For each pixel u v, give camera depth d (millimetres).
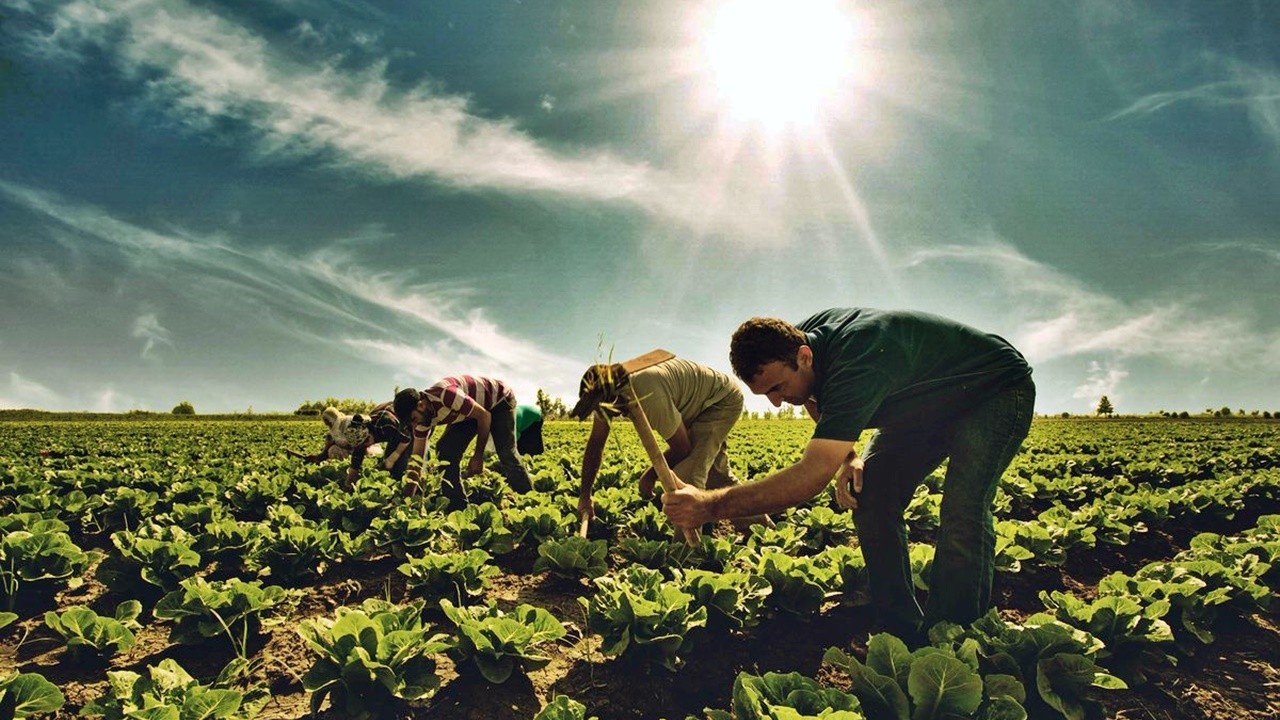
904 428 3734
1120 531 6539
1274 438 21578
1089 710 3338
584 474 5945
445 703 3322
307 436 21141
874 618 4359
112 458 12875
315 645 3156
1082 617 3824
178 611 3895
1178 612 4281
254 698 3102
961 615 3609
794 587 4375
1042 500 9250
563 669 3725
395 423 7215
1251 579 4477
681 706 3432
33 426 28328
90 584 5094
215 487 7703
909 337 3264
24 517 5539
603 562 5109
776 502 2912
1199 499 7746
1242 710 3482
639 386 5191
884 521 3916
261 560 5242
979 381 3459
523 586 5125
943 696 2717
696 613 3811
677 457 5758
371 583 5242
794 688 2723
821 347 3314
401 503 6836
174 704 2795
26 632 4180
